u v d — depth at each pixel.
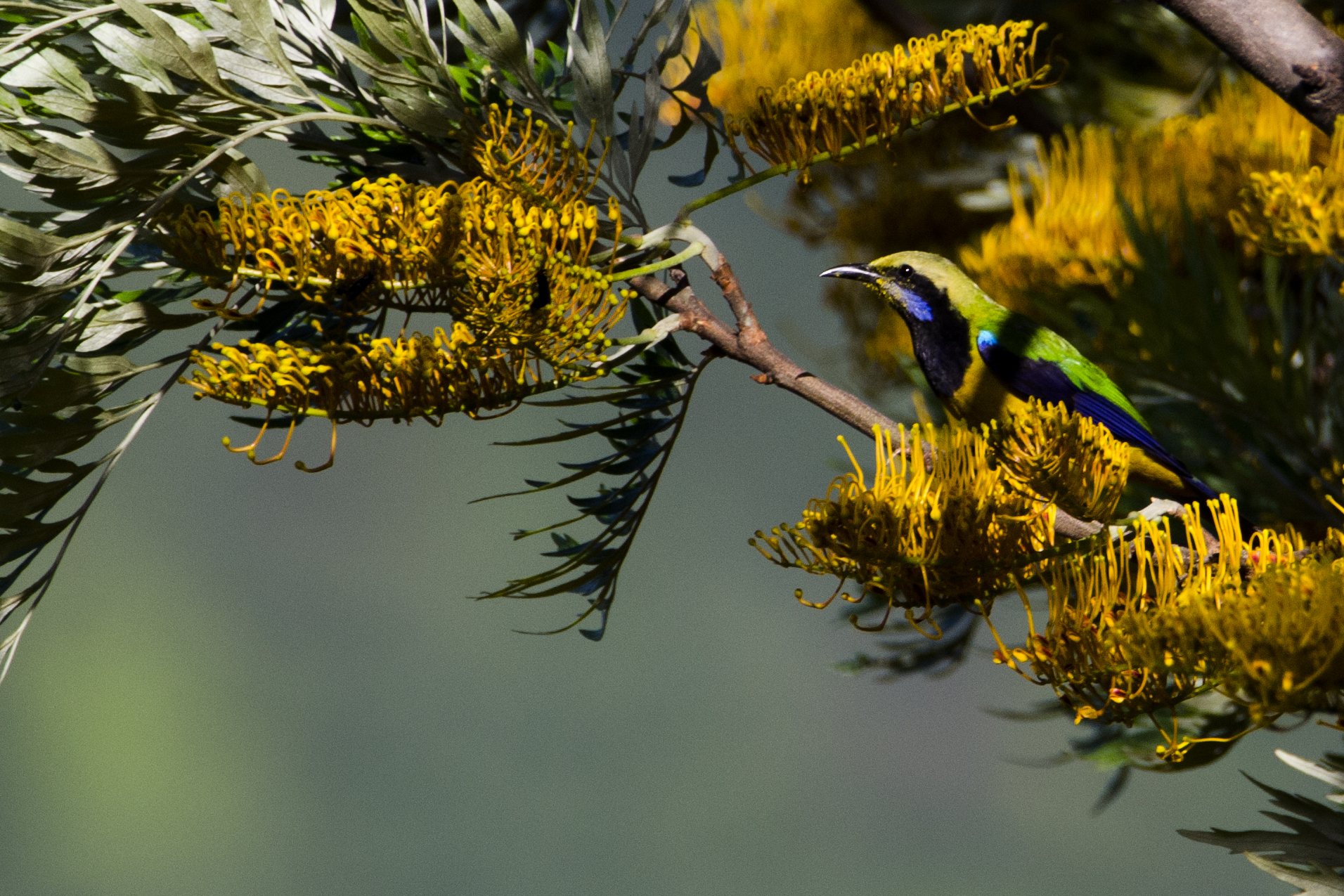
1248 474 6.54
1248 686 6.34
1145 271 6.52
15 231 6.39
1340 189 6.44
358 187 6.42
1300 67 6.45
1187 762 6.49
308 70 6.44
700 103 6.46
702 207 6.44
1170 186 6.55
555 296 6.39
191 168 6.41
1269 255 6.48
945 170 6.70
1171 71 6.65
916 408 6.66
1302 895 6.39
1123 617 6.35
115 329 6.42
